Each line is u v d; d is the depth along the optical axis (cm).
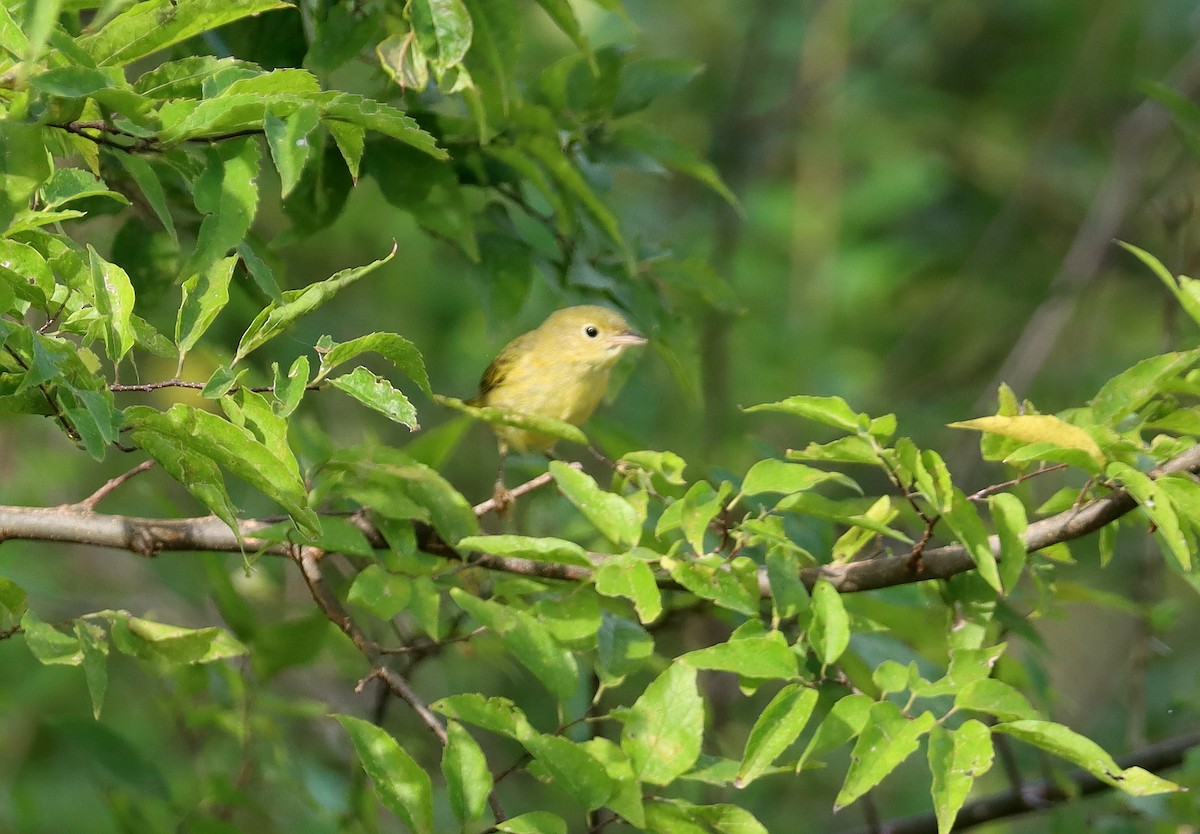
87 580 1539
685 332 997
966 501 701
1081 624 1941
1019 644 1048
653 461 791
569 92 958
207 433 602
